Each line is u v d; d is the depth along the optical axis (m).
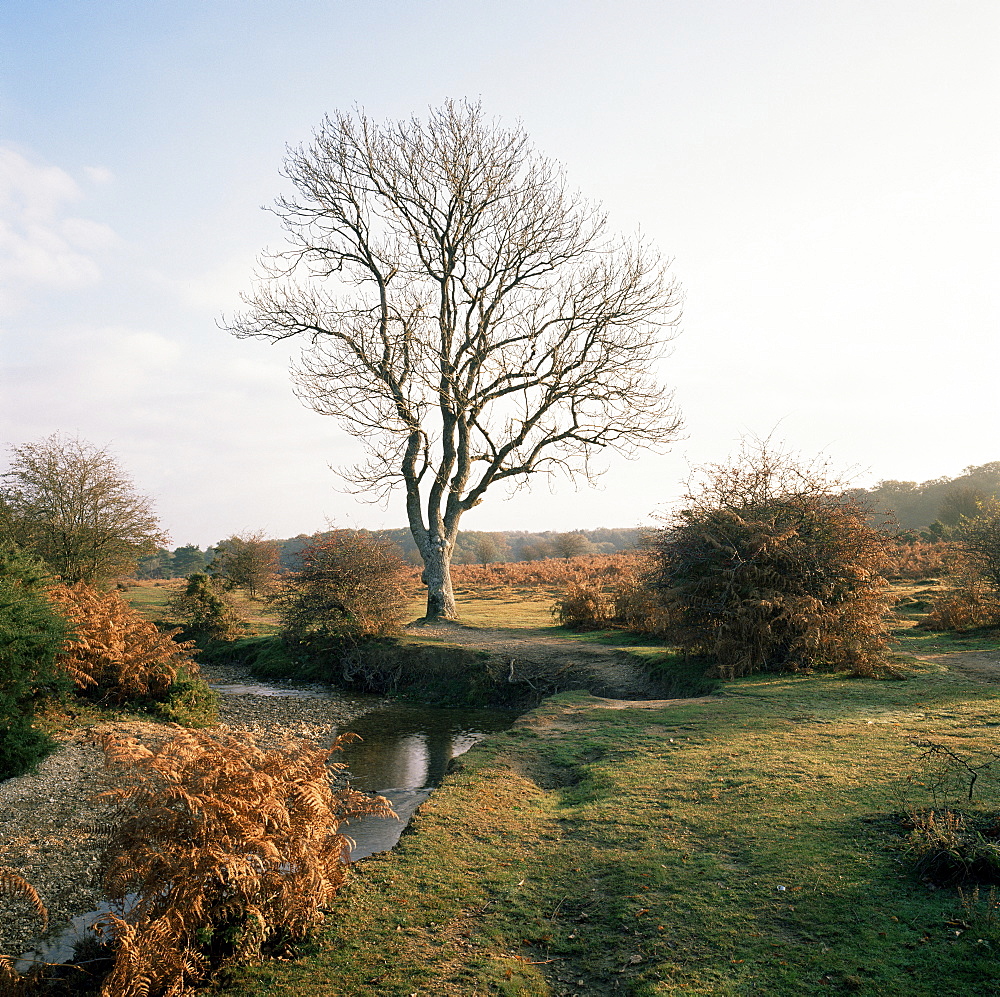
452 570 63.84
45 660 12.48
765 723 10.77
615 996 4.32
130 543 33.88
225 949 5.01
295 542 57.41
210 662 26.12
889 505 95.19
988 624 20.20
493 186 28.91
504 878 6.07
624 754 9.70
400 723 16.48
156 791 5.41
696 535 16.28
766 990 4.19
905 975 4.18
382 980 4.57
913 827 6.07
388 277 29.83
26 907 6.60
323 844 5.84
